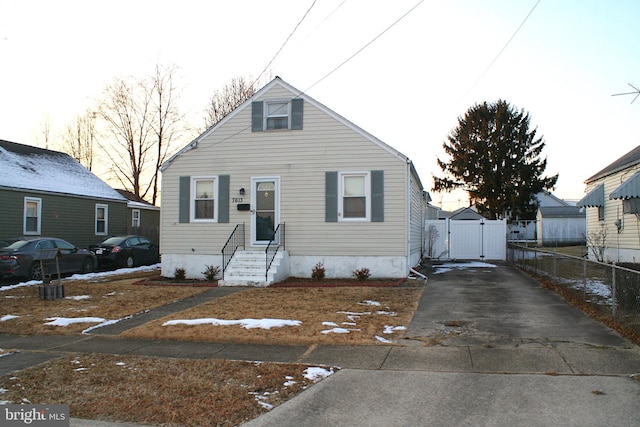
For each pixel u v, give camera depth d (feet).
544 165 139.13
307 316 33.22
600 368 21.39
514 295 41.37
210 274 54.75
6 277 55.77
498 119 138.31
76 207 84.07
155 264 80.79
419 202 73.92
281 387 20.10
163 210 57.82
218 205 56.29
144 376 21.88
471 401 18.02
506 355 23.75
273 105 55.62
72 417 17.57
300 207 54.34
